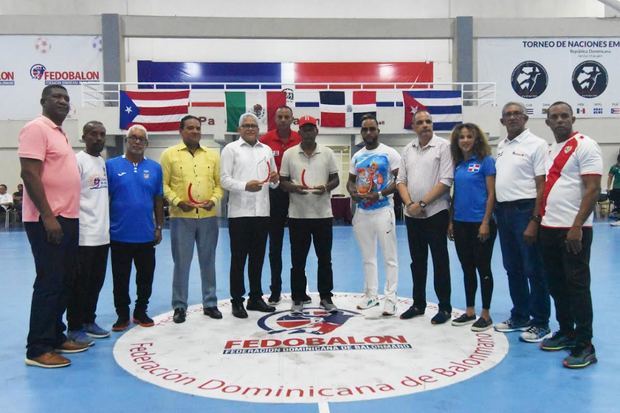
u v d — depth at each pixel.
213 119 12.18
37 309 3.40
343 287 5.76
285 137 5.12
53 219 3.29
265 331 4.08
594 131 15.02
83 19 14.47
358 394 2.84
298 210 4.61
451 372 3.16
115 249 4.16
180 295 4.43
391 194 4.59
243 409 2.68
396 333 3.97
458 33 14.98
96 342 3.88
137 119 11.82
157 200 4.46
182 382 3.06
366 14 16.06
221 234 11.18
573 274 3.27
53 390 2.98
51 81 14.46
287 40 15.83
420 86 15.58
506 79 15.05
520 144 3.87
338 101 12.28
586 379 3.03
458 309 4.71
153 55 15.63
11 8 15.20
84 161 3.90
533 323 3.85
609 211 13.93
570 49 14.96
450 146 4.16
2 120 14.43
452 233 4.36
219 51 15.78
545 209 3.45
